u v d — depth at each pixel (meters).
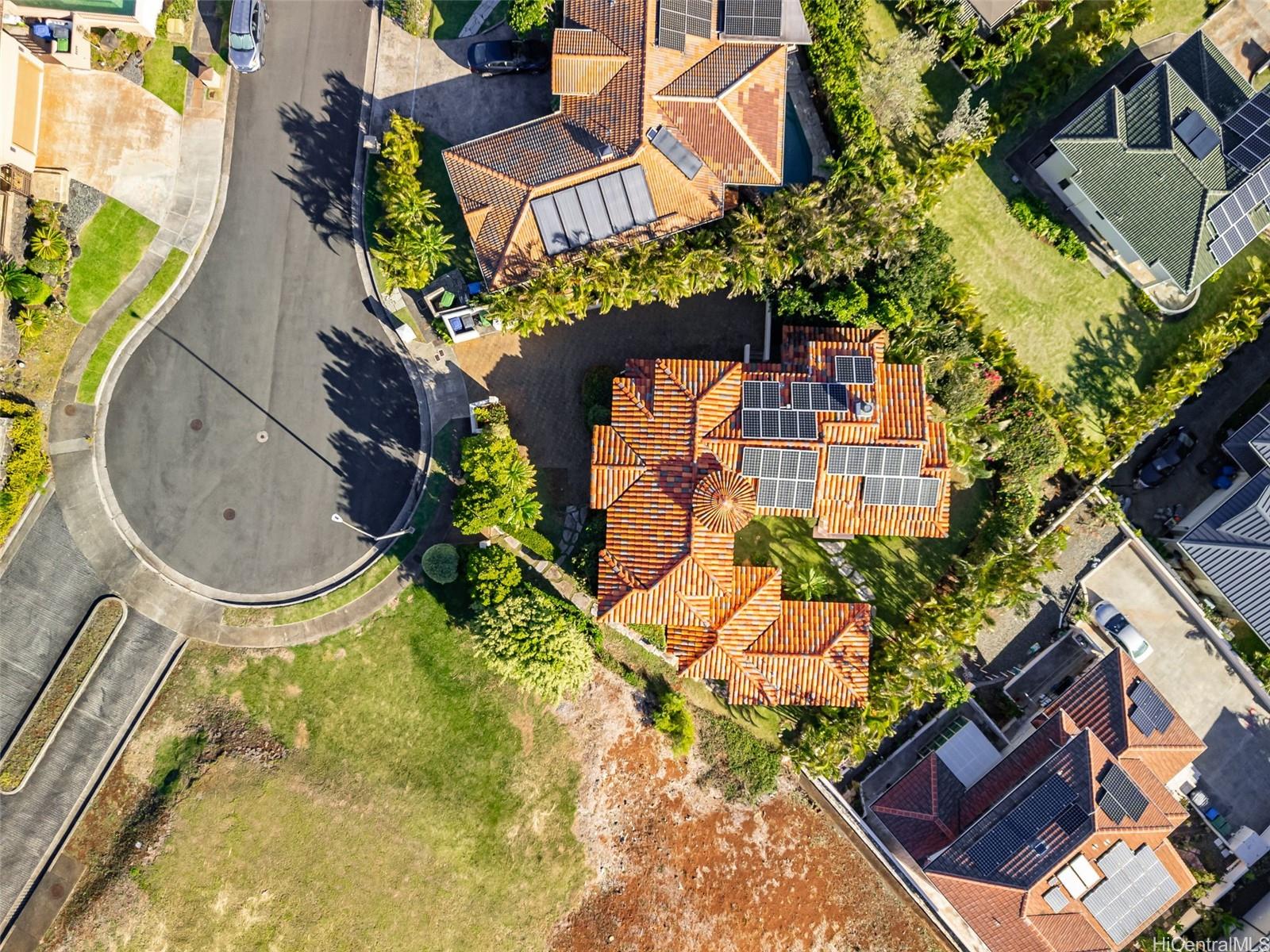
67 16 39.56
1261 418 43.97
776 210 39.09
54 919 41.75
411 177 39.84
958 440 41.47
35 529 42.38
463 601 43.12
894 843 43.12
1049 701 43.22
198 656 42.91
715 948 43.66
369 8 42.94
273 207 43.00
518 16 40.28
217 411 42.84
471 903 43.16
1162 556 45.66
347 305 43.12
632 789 43.81
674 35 38.62
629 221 39.47
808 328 41.03
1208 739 44.31
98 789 42.22
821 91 41.97
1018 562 41.62
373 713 43.22
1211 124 40.78
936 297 41.75
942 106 43.62
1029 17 40.91
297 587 43.09
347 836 42.91
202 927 41.97
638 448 38.97
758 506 39.47
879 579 43.94
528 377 43.47
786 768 44.25
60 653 42.34
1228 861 44.09
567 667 39.84
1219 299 44.75
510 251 39.00
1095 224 43.62
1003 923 39.03
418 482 43.47
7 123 38.91
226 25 42.44
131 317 42.50
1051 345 44.72
